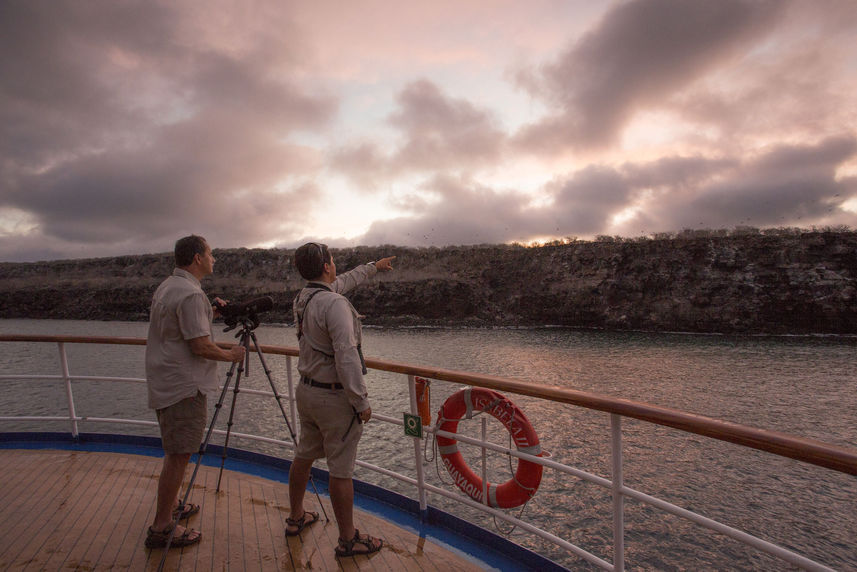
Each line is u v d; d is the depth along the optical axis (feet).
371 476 47.52
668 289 198.29
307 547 9.04
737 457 52.54
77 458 13.46
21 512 10.27
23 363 116.26
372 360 10.79
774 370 101.45
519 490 9.09
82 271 332.39
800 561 4.72
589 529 38.19
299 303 8.41
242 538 9.34
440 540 9.59
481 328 200.64
